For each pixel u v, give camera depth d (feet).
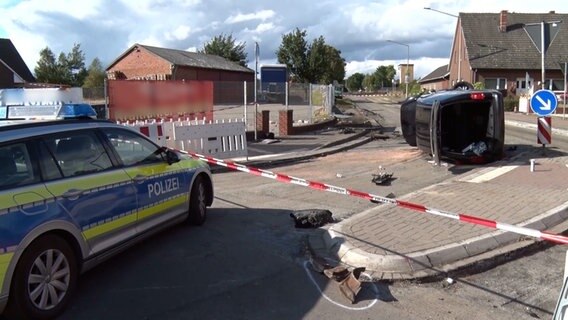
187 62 182.80
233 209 25.31
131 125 36.60
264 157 44.37
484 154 37.14
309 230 21.43
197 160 22.56
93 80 227.20
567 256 10.91
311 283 15.87
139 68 183.01
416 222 20.79
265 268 17.10
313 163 42.86
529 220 20.84
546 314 13.88
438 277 16.14
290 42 200.85
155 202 18.33
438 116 35.76
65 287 13.98
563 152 42.98
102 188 15.62
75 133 15.70
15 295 12.59
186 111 51.65
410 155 45.19
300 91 97.25
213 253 18.56
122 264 17.46
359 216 21.99
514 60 161.38
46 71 248.32
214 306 14.29
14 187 13.03
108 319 13.52
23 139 13.97
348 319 13.55
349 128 74.28
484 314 13.84
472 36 168.25
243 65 250.57
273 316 13.70
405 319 13.55
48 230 13.41
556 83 161.38
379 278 15.90
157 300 14.66
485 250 17.97
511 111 131.03
